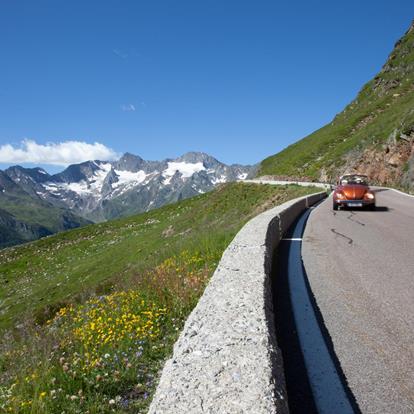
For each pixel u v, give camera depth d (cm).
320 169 8538
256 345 331
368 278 730
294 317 544
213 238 1297
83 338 620
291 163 10906
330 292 654
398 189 4247
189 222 6575
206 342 342
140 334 598
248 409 245
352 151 7750
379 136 6606
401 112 7525
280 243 1164
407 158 5497
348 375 382
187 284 806
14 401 436
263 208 4716
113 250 6378
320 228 1448
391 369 390
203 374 290
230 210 6019
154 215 9169
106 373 486
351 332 484
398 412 320
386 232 1291
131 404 436
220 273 571
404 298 605
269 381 277
